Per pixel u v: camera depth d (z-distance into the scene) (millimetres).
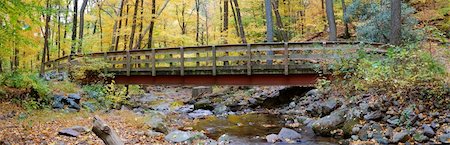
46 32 15094
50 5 12656
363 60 9672
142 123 9203
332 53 10906
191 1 25922
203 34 29406
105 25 21828
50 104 10172
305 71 11109
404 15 14922
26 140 6391
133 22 19234
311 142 7902
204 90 17656
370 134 7637
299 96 13422
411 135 7223
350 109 8906
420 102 8000
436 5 18312
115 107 12570
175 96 19250
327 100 10664
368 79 8945
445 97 7812
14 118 8188
